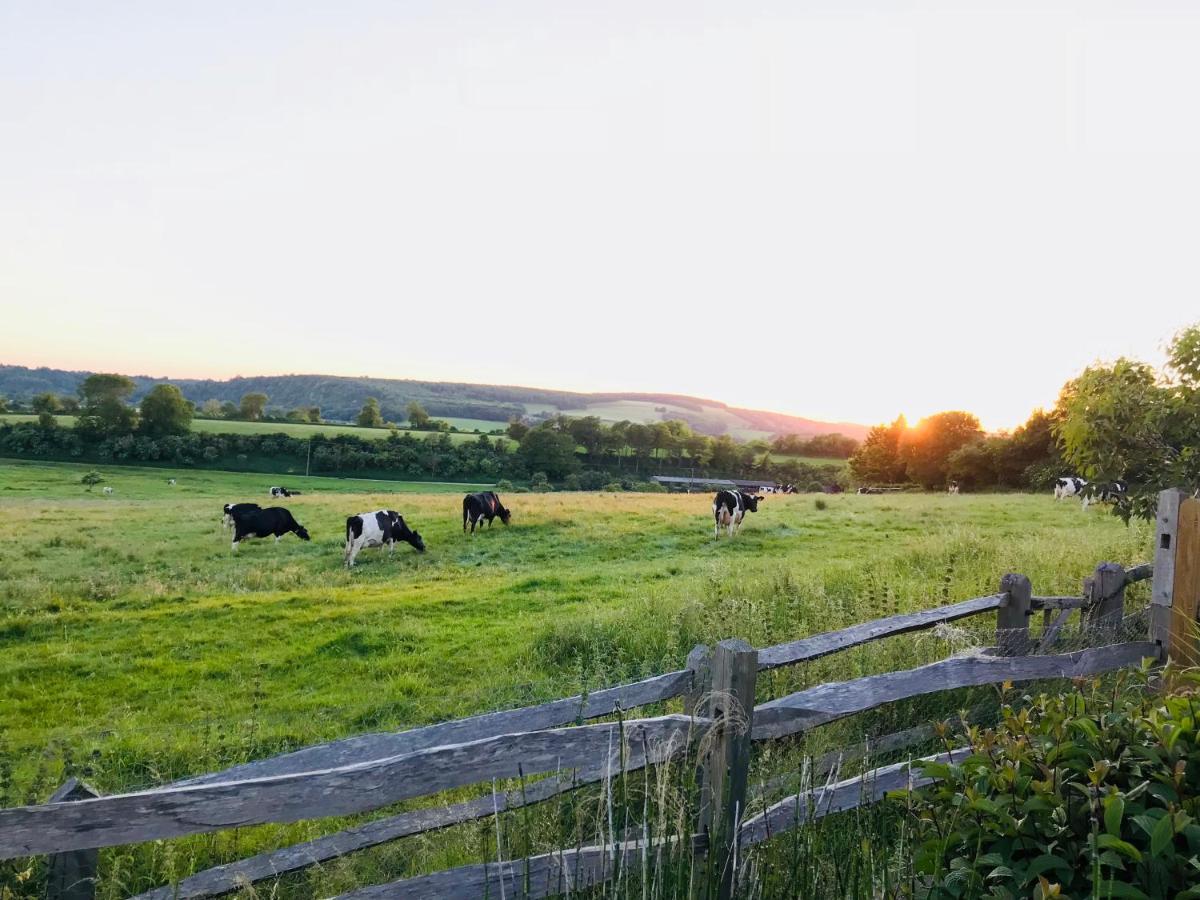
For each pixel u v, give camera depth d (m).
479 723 3.72
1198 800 2.35
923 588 10.84
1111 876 2.23
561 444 118.12
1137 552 13.06
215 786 2.57
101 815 2.44
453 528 29.22
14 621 14.43
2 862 3.79
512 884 3.14
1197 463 7.35
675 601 12.66
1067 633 5.95
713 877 3.16
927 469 78.12
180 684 11.08
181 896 3.57
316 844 3.75
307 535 27.81
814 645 4.68
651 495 41.69
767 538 25.02
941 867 2.62
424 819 3.85
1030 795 2.59
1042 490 47.16
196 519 32.62
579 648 11.23
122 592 17.72
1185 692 3.20
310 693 10.56
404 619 14.65
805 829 3.38
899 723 5.65
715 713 3.33
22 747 8.27
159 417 113.69
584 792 3.58
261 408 184.25
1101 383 7.92
